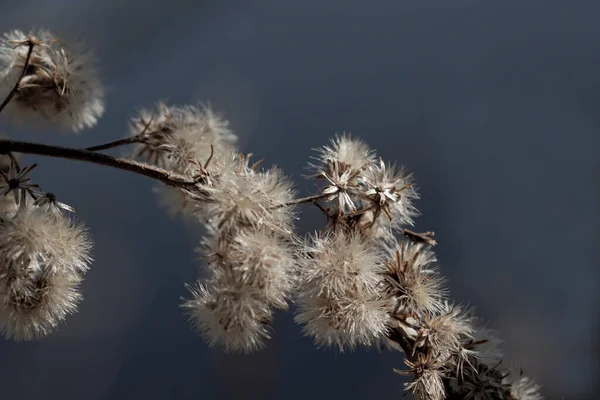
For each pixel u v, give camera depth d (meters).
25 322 0.34
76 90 0.35
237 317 0.33
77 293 0.34
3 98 0.35
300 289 0.33
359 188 0.34
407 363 0.33
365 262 0.33
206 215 0.33
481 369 0.33
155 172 0.34
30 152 0.34
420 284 0.33
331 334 0.33
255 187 0.33
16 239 0.33
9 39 0.35
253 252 0.33
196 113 0.35
